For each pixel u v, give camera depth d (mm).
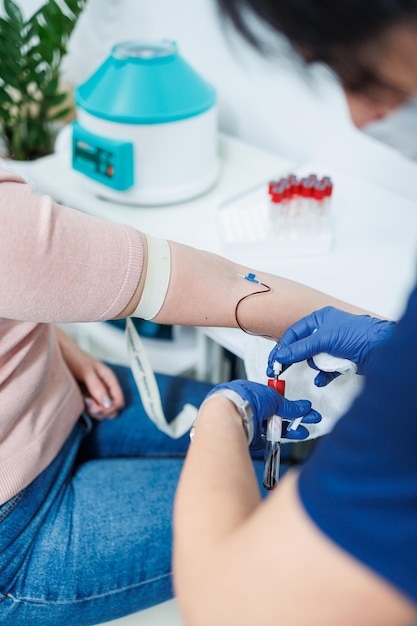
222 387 664
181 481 545
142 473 955
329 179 1028
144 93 1073
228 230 1052
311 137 1302
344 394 789
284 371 789
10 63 1410
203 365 1386
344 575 409
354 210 1135
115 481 932
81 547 833
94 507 881
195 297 787
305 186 1005
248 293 816
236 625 441
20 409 806
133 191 1143
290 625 430
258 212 1099
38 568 814
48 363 854
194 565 475
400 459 396
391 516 402
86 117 1126
